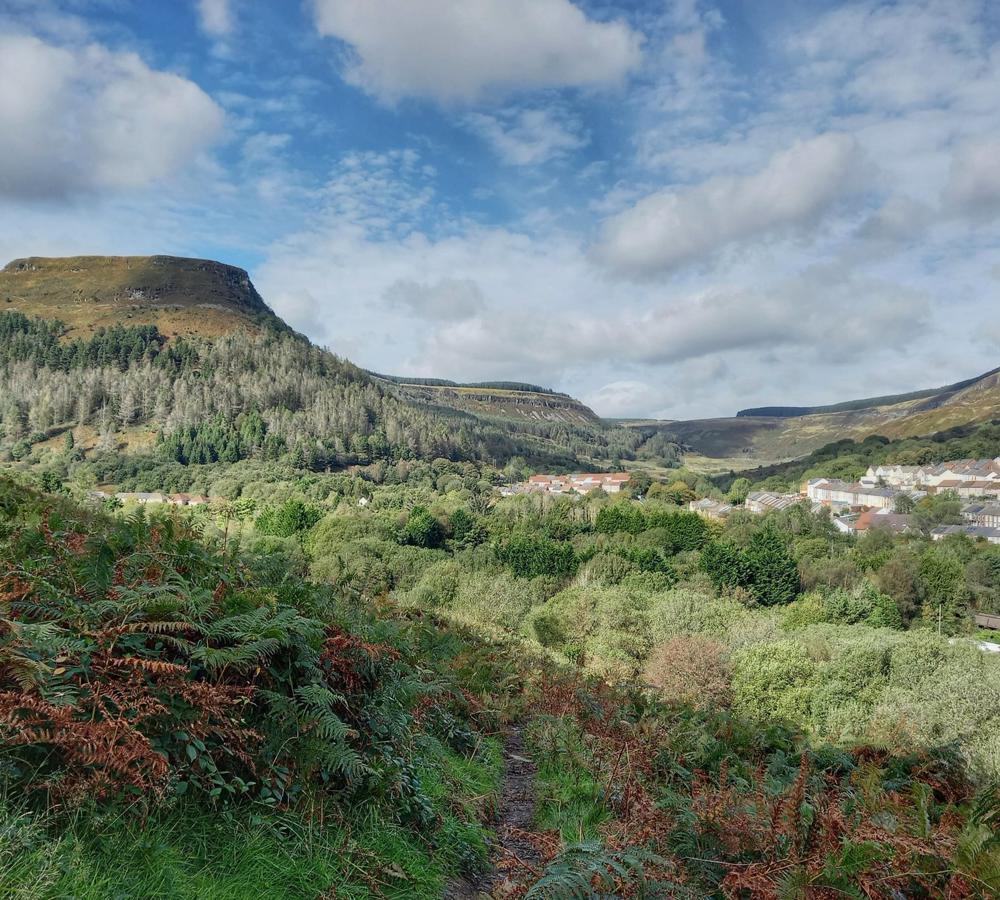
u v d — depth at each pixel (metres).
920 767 6.72
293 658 4.39
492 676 10.61
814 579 69.62
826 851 4.11
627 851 3.84
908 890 3.99
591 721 9.04
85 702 3.23
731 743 8.52
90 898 2.45
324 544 66.25
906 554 73.56
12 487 8.66
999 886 3.62
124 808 2.95
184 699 3.49
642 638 38.56
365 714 4.77
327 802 3.86
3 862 2.38
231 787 3.36
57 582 4.23
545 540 77.44
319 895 3.21
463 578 55.78
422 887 3.74
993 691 25.88
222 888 2.90
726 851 4.66
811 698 26.81
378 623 7.15
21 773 2.80
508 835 5.34
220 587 4.59
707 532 92.25
